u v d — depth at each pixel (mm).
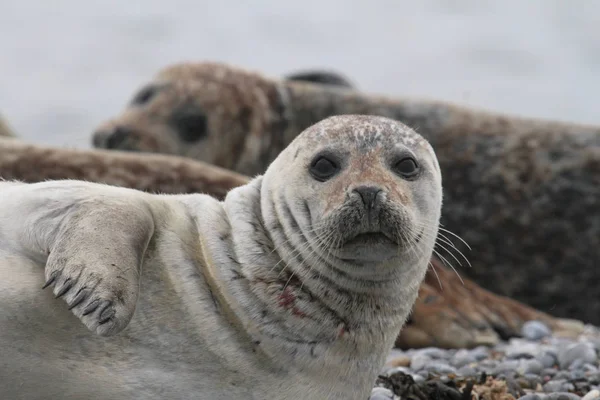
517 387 23469
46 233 16344
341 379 17406
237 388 16781
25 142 31172
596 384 23641
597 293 39906
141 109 44000
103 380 16234
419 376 23578
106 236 16016
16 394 16078
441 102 43844
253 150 43594
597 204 40344
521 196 40562
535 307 40062
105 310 15188
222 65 45812
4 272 16141
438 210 18578
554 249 40094
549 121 42438
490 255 40156
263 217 17891
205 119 43438
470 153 41438
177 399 16516
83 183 17453
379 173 17453
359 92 45344
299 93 45156
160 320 16656
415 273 18172
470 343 29016
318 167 17625
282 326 17047
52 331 16078
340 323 17375
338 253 17094
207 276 17234
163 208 17828
